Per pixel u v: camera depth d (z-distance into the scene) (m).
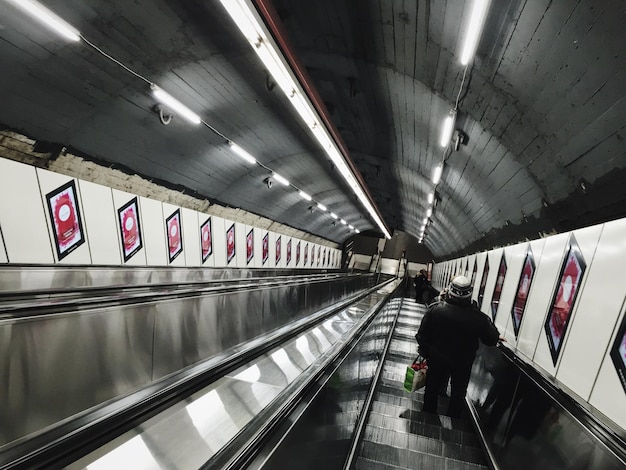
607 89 2.39
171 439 1.80
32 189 5.77
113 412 1.83
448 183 8.23
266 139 8.24
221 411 2.17
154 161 7.71
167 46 4.74
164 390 2.16
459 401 4.27
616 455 1.75
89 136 6.11
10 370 2.65
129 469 1.55
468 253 11.46
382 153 9.37
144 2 3.99
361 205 18.97
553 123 3.18
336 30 4.50
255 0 3.20
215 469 1.33
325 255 25.81
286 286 8.56
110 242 7.46
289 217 16.50
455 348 4.18
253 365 2.96
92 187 6.95
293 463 1.79
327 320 5.02
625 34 2.03
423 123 6.01
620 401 2.27
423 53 3.99
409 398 5.02
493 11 2.76
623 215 2.76
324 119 6.04
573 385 2.88
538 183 4.11
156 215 8.82
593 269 2.97
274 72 4.32
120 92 5.54
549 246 4.14
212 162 8.88
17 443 1.63
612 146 2.64
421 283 16.91
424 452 3.61
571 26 2.33
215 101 6.29
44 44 4.24
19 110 4.91
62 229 6.35
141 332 4.02
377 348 5.41
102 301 3.50
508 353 3.85
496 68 3.31
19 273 5.57
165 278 9.07
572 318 3.15
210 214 11.12
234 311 6.16
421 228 20.52
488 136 4.53
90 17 4.07
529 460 2.65
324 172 12.09
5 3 3.60
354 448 3.16
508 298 5.38
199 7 4.11
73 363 3.17
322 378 2.30
